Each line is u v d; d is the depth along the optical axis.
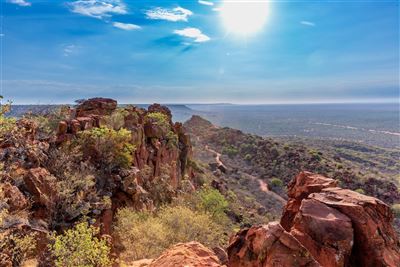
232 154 110.94
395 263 8.70
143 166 35.12
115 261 15.66
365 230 9.07
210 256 8.66
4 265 11.70
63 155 22.31
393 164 104.50
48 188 17.44
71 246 12.50
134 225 19.06
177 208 23.09
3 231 12.89
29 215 15.45
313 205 10.02
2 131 19.34
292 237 7.62
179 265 7.86
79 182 20.16
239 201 56.69
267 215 51.34
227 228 31.06
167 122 49.12
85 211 18.42
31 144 21.23
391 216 9.97
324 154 99.81
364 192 64.06
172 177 42.78
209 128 152.88
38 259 13.29
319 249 8.84
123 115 35.62
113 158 26.19
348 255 8.77
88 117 30.73
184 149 54.22
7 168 17.44
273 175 83.50
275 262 7.43
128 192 24.05
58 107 34.59
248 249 8.23
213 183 56.09
